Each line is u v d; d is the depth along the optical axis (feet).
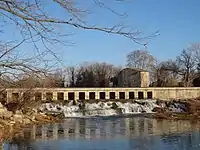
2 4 27.27
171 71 421.59
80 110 289.53
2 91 43.88
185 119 226.99
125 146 117.29
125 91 337.52
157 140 129.39
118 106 305.94
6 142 123.95
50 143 124.26
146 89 342.23
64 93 312.50
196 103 310.65
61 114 263.70
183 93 351.05
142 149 110.73
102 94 335.67
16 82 35.42
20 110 204.95
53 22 28.40
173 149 110.01
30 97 196.54
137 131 160.66
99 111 290.15
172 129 166.71
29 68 32.78
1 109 183.21
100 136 143.95
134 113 295.89
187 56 410.11
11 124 172.86
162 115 253.65
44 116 230.48
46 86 58.18
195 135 141.38
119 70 468.34
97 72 450.71
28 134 148.25
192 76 411.75
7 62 32.09
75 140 132.26
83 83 425.69
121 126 186.91
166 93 346.54
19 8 27.50
